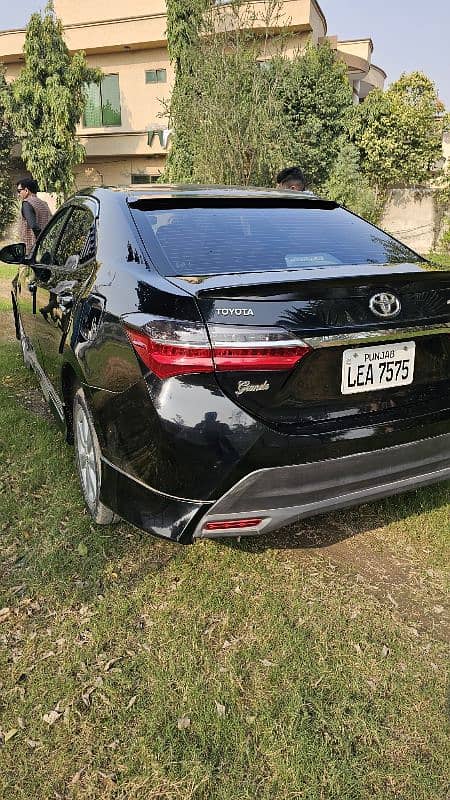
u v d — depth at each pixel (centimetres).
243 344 204
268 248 272
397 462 241
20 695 206
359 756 187
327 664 221
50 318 350
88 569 268
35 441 384
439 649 230
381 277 226
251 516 222
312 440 218
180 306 208
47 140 1889
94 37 2117
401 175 1744
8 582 260
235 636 234
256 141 1191
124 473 238
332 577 269
